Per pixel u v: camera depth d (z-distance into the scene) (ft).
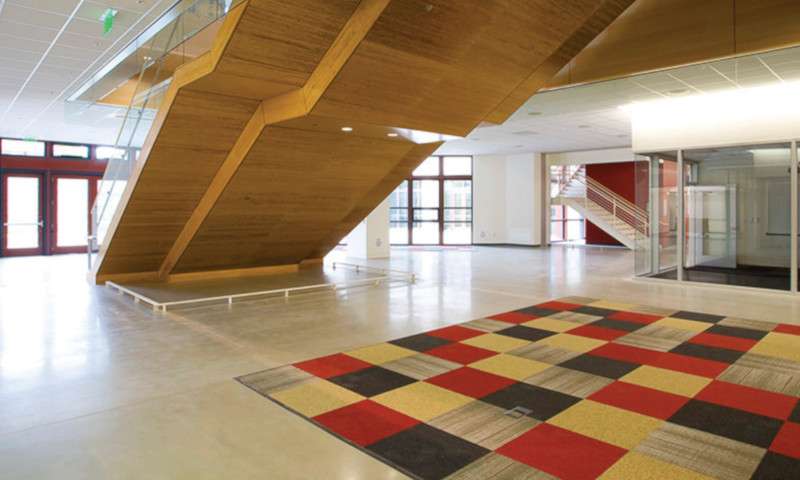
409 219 61.00
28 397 12.10
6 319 20.51
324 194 28.04
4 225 46.52
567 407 11.36
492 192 59.21
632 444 9.58
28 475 8.52
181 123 20.70
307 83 18.40
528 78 21.12
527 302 24.04
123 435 10.05
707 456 9.10
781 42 23.72
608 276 33.22
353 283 29.45
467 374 13.66
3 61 25.45
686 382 12.97
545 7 17.58
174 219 26.55
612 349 16.01
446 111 21.15
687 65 24.80
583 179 60.59
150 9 19.58
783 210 27.84
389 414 11.02
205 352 15.81
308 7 15.62
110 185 26.96
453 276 33.27
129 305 23.34
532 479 8.34
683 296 25.54
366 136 23.45
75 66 26.25
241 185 24.48
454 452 9.29
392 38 16.49
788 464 8.79
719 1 25.46
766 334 17.79
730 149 28.40
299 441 9.76
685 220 30.17
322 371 13.93
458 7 16.20
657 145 30.04
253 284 29.07
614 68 29.19
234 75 17.61
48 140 47.85
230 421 10.71
